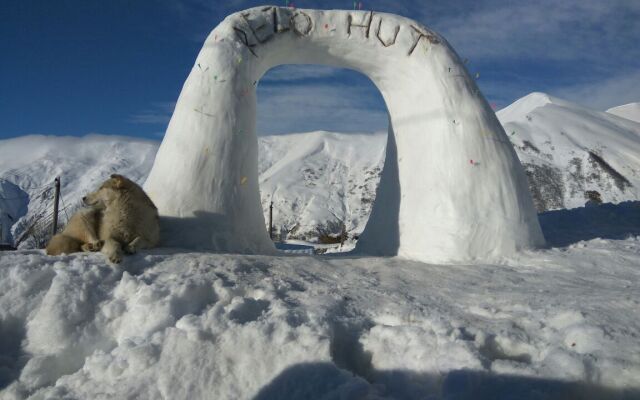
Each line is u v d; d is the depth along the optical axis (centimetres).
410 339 335
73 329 378
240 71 657
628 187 7888
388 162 760
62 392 321
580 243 691
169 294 397
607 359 287
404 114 711
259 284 443
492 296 432
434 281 507
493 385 282
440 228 628
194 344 337
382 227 732
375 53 709
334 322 360
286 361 322
